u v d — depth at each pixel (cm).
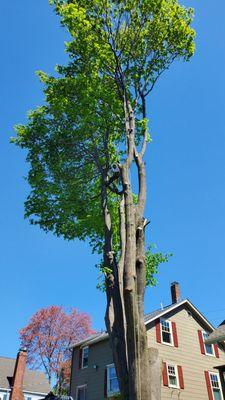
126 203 988
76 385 2755
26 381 4256
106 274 967
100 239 1499
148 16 1233
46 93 1369
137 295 867
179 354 2455
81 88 1273
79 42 1245
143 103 1266
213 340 1694
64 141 1365
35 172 1378
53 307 4838
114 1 1222
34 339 4634
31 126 1400
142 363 778
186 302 2736
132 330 802
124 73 1254
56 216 1389
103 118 1294
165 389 2241
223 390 1658
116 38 1244
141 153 1148
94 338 2814
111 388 2427
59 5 1235
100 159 1415
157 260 1978
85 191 1482
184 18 1268
